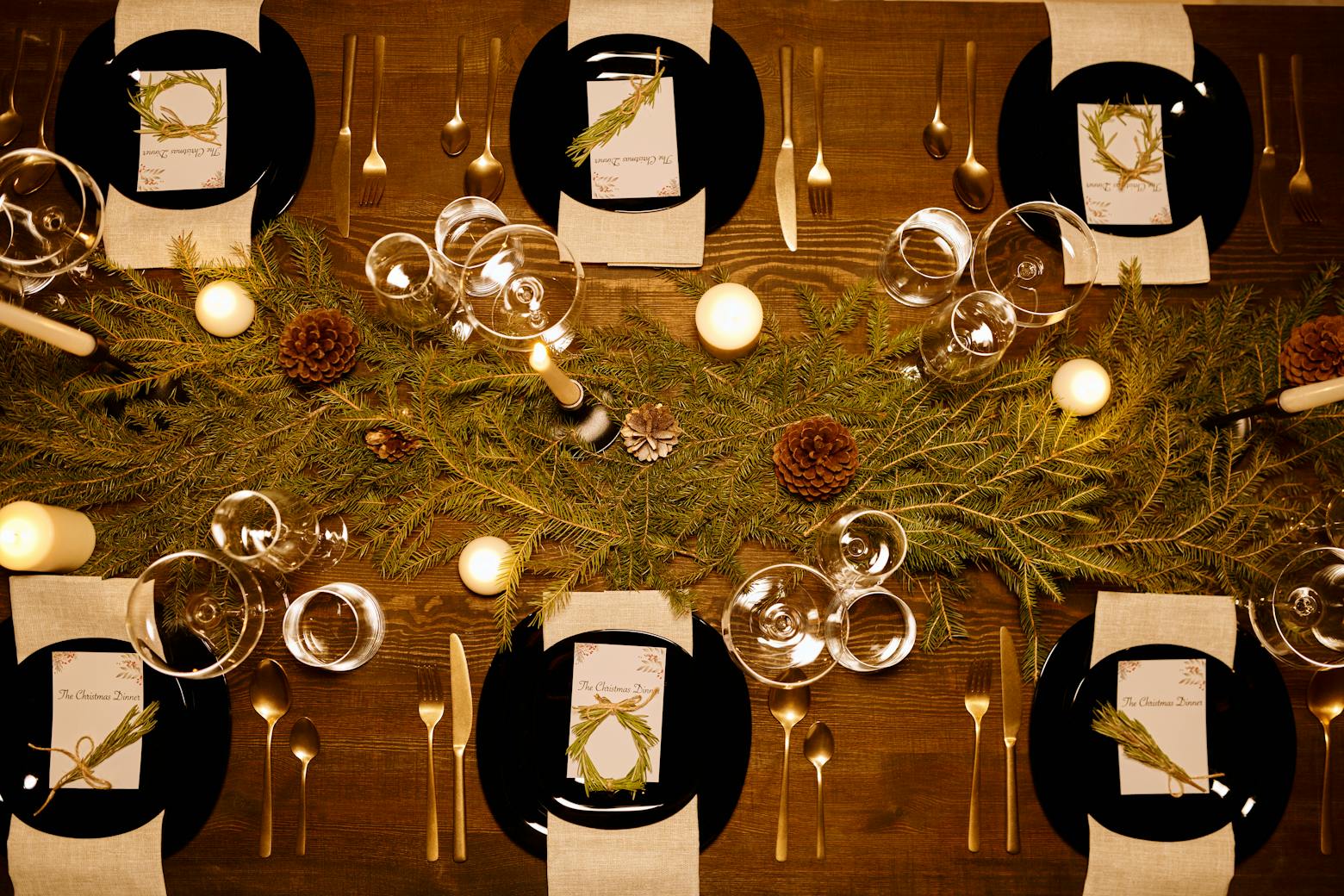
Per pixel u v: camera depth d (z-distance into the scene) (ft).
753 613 3.03
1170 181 3.42
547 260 3.18
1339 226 3.48
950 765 3.26
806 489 3.01
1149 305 3.38
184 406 3.25
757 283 3.44
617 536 3.16
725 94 3.45
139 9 3.51
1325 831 3.20
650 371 3.25
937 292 3.34
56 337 2.93
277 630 3.28
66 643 3.22
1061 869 3.21
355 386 3.22
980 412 3.21
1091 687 3.22
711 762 3.19
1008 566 3.22
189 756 3.20
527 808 3.19
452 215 3.34
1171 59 3.49
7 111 3.51
